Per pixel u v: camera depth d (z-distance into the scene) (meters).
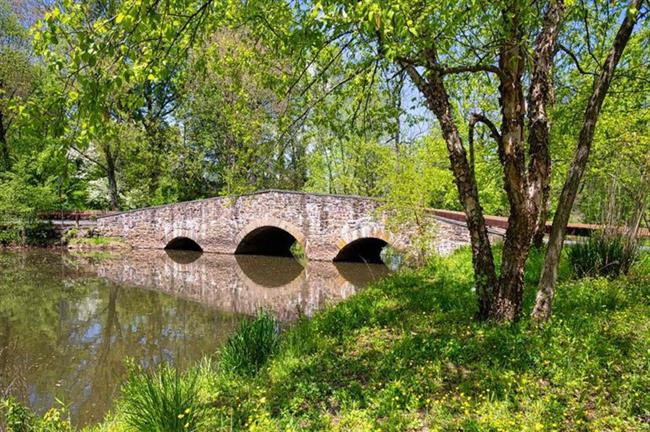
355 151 23.55
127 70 3.10
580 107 8.88
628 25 5.35
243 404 4.71
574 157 5.62
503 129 5.68
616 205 8.49
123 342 9.41
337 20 4.20
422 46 4.54
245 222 23.41
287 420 4.15
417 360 5.21
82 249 25.31
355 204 19.75
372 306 8.05
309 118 6.97
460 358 5.06
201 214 24.94
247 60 6.14
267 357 6.31
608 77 5.48
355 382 4.89
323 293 14.52
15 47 27.31
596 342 4.87
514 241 5.82
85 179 34.47
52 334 10.05
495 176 12.70
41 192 25.19
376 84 6.85
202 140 30.62
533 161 5.66
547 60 5.62
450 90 8.76
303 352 6.39
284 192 21.77
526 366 4.62
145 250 26.09
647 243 9.97
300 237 21.31
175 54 4.22
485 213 20.47
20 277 17.31
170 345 9.13
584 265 8.20
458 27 4.69
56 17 2.92
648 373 4.13
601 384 4.09
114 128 3.69
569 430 3.47
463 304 7.38
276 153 7.25
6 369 7.92
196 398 4.66
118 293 14.70
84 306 12.84
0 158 28.91
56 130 3.06
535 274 8.65
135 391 5.08
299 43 4.72
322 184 28.58
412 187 14.42
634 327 5.30
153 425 4.16
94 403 6.54
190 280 17.31
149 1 2.96
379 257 22.53
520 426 3.44
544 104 5.65
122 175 32.72
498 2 4.33
